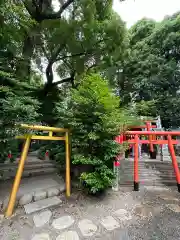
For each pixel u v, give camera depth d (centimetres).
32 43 721
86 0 738
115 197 405
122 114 431
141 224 303
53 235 263
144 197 411
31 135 341
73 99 427
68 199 380
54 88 991
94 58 941
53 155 612
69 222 297
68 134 426
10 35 424
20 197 335
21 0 561
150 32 1389
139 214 335
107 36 832
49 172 521
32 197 348
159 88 1198
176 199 403
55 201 358
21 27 451
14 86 390
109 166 427
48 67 909
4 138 305
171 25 1147
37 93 853
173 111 1113
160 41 1213
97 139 409
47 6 787
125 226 296
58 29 754
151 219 318
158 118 970
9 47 438
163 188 470
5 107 301
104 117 388
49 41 805
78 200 379
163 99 1166
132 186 473
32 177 468
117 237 267
